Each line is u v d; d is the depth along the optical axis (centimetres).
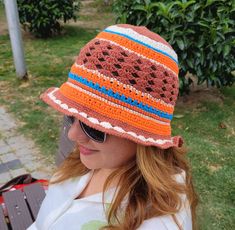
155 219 106
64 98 108
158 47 105
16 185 222
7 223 192
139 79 100
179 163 122
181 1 375
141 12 383
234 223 260
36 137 383
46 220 140
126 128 101
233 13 369
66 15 742
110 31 107
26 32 792
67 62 611
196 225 125
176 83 109
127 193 112
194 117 405
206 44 373
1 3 1038
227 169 315
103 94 101
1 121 417
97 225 120
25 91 495
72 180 145
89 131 108
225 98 450
